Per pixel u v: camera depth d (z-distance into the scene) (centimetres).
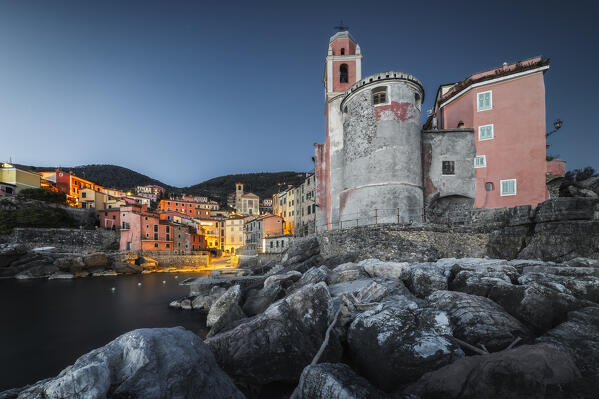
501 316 795
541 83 2373
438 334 755
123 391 507
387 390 695
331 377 581
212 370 659
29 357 1292
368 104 2573
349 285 1423
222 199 16700
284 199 7675
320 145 3512
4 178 5966
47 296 2798
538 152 2336
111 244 5794
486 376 530
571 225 1590
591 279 975
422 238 1977
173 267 5838
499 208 2381
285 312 976
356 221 2514
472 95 2639
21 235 4825
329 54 3419
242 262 5516
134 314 2027
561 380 505
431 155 2647
